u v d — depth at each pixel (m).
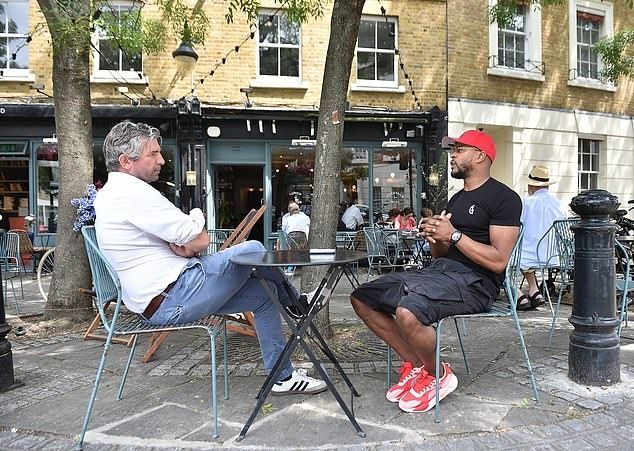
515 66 12.06
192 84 10.52
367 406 3.00
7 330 3.39
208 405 3.06
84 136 5.57
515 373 3.56
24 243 7.38
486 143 3.11
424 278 2.93
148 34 7.19
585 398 3.08
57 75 5.50
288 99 10.87
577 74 12.64
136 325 2.82
